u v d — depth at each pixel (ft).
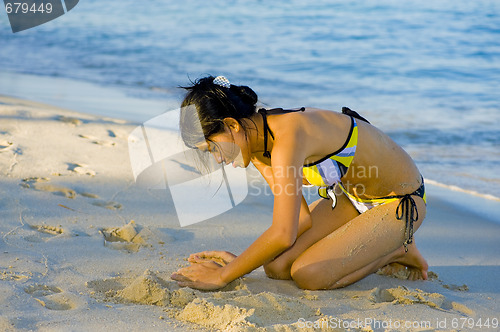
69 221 10.84
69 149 15.11
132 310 7.48
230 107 7.73
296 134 7.95
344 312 7.89
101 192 12.61
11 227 10.18
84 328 6.81
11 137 15.53
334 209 9.80
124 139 16.57
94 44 35.76
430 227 12.71
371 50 32.91
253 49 33.55
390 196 9.24
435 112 22.24
